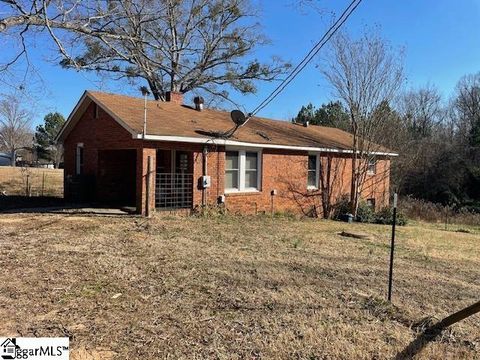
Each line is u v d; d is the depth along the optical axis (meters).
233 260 7.77
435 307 5.62
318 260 8.16
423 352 4.25
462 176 32.28
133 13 10.45
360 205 19.58
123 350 4.05
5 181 26.00
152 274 6.60
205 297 5.62
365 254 9.16
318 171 19.48
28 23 7.91
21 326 4.48
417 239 12.62
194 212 14.19
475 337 4.70
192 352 4.05
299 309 5.30
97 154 15.74
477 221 23.62
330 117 40.88
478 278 7.52
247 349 4.15
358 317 5.12
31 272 6.45
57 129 53.41
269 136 17.64
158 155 15.98
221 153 15.18
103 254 7.82
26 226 10.60
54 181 27.28
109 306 5.16
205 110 18.86
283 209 17.78
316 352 4.15
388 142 24.09
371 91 19.27
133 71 21.61
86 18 8.85
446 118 43.09
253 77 26.47
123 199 16.55
